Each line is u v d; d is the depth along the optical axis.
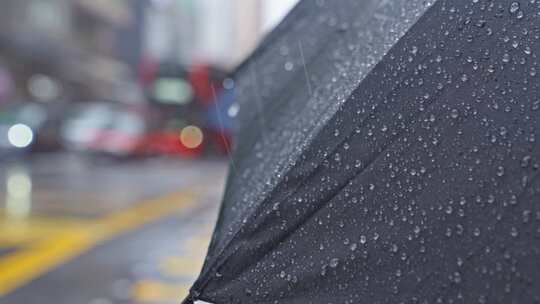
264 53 2.41
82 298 4.55
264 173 1.67
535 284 1.14
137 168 19.81
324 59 1.97
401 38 1.50
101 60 52.62
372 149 1.40
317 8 2.33
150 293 4.71
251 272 1.40
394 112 1.41
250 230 1.44
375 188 1.36
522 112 1.29
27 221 7.52
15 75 36.81
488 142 1.29
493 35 1.39
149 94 25.00
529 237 1.18
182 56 75.38
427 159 1.33
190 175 17.41
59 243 6.33
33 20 37.16
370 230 1.33
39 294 4.60
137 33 66.19
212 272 1.42
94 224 7.52
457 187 1.28
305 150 1.48
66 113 22.30
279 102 2.03
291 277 1.37
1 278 4.95
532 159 1.24
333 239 1.36
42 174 14.55
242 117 2.19
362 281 1.30
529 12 1.40
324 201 1.40
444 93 1.38
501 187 1.24
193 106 24.97
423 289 1.23
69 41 43.22
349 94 1.50
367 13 1.96
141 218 8.17
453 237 1.24
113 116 22.81
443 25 1.46
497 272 1.18
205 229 7.46
